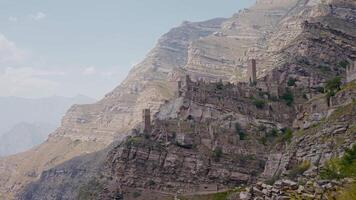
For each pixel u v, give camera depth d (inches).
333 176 4483.3
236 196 5585.6
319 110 7194.9
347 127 6003.9
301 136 6776.6
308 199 3447.3
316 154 6122.1
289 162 6584.6
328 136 6151.6
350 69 7746.1
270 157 7583.7
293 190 3560.5
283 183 3654.0
